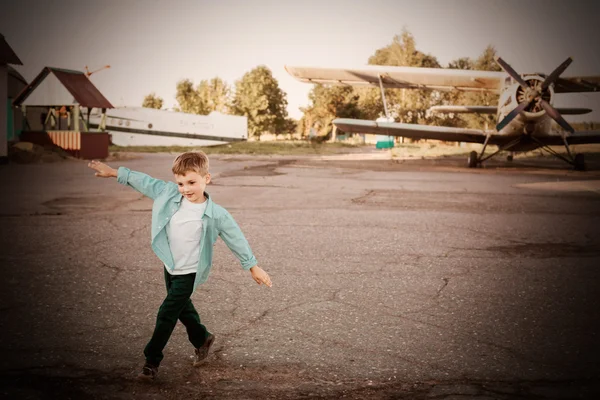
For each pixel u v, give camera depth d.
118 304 4.51
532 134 21.08
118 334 3.85
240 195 12.06
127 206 10.16
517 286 5.20
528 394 3.04
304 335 3.88
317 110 72.00
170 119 47.09
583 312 4.46
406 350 3.63
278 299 4.69
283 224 8.43
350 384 3.13
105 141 26.77
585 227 8.38
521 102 20.23
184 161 3.12
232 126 49.84
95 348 3.60
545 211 10.02
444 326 4.09
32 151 22.98
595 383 3.18
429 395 3.01
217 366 3.35
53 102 25.27
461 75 22.31
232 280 5.26
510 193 12.77
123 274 5.45
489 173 18.91
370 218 9.06
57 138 25.39
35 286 5.01
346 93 70.56
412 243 7.13
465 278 5.46
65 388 3.03
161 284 5.10
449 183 15.09
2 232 7.57
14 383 3.08
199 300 4.63
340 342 3.75
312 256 6.33
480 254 6.55
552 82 19.80
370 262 6.08
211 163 23.64
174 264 3.19
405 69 23.17
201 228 3.16
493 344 3.75
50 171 18.25
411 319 4.24
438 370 3.33
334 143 58.56
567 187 14.16
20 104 25.52
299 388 3.07
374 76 24.39
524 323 4.18
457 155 32.16
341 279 5.36
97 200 10.95
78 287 4.99
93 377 3.17
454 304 4.63
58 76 25.22
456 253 6.59
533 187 14.13
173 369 3.31
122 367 3.32
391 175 17.75
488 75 21.78
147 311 4.34
